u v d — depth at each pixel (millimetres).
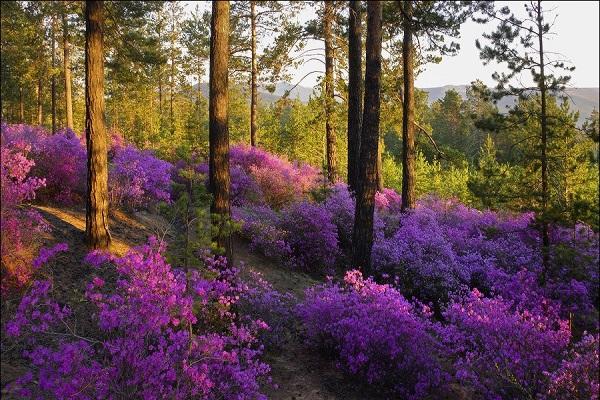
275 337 7133
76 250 7914
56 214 9188
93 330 5938
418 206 16750
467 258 12078
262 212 13156
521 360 6383
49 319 4617
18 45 19109
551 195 10414
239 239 11961
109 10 8633
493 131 11047
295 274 11203
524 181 10523
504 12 10445
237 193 14750
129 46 9523
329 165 18656
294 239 12062
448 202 17922
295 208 12805
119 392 4242
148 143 26422
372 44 9695
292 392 6082
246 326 6684
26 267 6062
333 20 16047
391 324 6566
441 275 10461
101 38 8102
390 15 13461
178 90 43406
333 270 12172
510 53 10352
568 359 6484
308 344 7336
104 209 8273
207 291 5625
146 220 10789
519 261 11992
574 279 9141
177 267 6594
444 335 7285
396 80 20922
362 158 9859
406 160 15664
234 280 7102
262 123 44125
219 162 7441
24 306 4527
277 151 39594
